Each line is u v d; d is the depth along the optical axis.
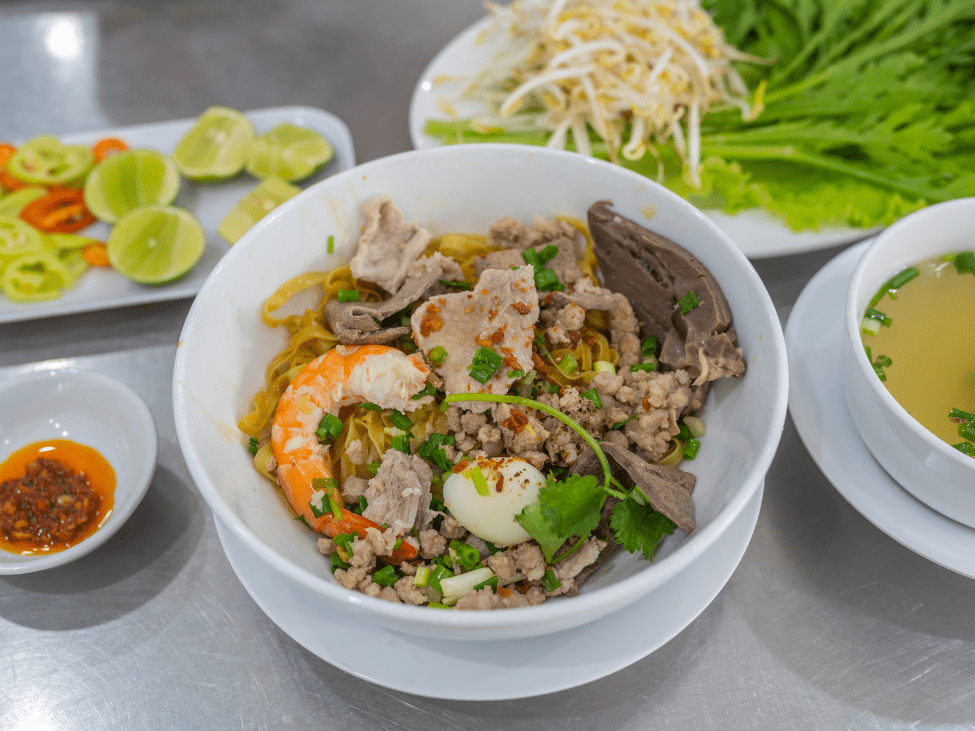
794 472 0.28
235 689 0.25
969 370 0.24
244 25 0.47
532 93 0.38
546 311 0.26
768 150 0.34
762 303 0.23
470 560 0.22
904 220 0.25
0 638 0.26
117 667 0.25
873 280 0.25
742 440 0.22
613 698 0.24
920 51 0.35
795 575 0.26
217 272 0.24
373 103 0.42
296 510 0.23
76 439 0.29
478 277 0.27
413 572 0.23
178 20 0.47
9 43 0.46
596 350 0.26
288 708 0.24
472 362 0.24
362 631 0.21
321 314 0.27
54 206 0.37
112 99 0.43
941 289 0.26
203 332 0.23
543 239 0.27
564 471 0.24
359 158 0.40
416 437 0.25
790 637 0.25
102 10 0.48
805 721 0.24
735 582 0.26
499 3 0.47
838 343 0.26
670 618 0.21
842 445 0.25
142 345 0.33
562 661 0.21
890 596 0.25
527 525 0.22
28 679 0.25
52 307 0.33
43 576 0.27
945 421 0.23
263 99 0.43
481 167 0.26
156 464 0.27
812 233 0.32
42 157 0.38
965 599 0.25
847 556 0.26
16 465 0.29
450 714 0.24
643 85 0.36
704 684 0.24
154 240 0.35
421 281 0.26
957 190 0.31
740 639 0.25
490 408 0.24
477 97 0.39
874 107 0.34
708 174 0.34
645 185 0.25
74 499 0.28
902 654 0.25
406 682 0.21
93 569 0.27
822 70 0.35
